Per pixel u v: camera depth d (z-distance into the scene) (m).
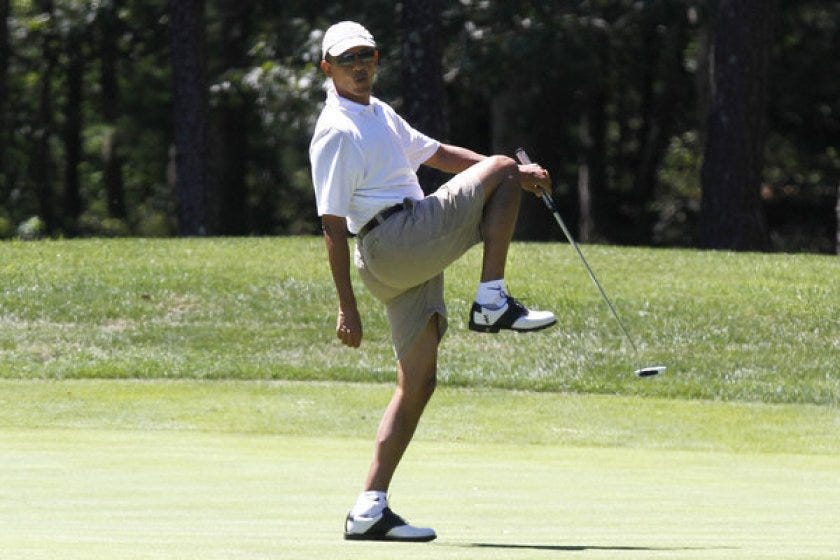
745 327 54.53
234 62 112.81
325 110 19.28
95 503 21.03
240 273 60.94
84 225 138.00
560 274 61.19
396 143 19.28
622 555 16.03
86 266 61.94
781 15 112.19
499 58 90.88
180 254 65.56
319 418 41.53
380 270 19.17
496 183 19.20
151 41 118.50
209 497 22.06
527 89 105.38
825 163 135.75
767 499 22.92
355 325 19.11
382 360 51.84
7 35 117.31
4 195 139.50
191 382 47.81
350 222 19.39
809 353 52.31
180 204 88.06
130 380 48.16
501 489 23.91
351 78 19.17
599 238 133.75
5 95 118.25
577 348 52.28
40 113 140.88
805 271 63.06
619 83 125.81
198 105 87.75
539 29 90.50
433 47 79.00
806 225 136.12
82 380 47.97
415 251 18.92
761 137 76.88
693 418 42.91
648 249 68.88
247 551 16.00
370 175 19.08
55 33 120.88
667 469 27.77
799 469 28.22
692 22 108.00
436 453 30.62
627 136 152.62
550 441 38.47
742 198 76.56
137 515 19.77
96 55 128.38
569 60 95.12
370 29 92.50
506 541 17.64
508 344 52.81
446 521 19.89
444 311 19.69
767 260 65.75
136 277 59.75
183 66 87.50
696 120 134.25
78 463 26.33
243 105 119.38
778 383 48.72
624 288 58.97
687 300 57.19
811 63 120.19
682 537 18.03
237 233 123.56
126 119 135.00
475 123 123.81
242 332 54.41
